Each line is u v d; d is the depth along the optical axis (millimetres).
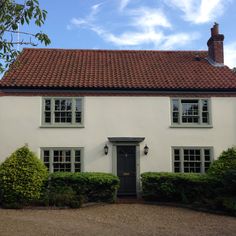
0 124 18047
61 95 18422
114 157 18188
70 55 21922
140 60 21812
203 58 22484
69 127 18266
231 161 17156
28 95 18312
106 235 10477
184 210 15148
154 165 18297
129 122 18500
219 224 12375
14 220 12383
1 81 18234
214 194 16141
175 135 18594
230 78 19719
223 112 18922
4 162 16250
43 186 16312
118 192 18234
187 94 18875
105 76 19406
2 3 7711
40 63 20531
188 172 18422
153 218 13391
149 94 18734
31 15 7809
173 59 22141
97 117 18422
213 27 21781
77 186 16469
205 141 18656
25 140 18031
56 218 13008
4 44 8133
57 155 18188
